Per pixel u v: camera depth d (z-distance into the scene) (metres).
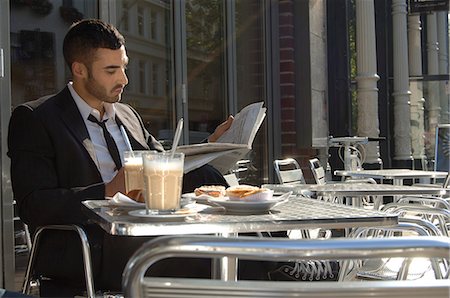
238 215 1.46
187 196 1.84
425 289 0.75
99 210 1.59
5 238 3.29
